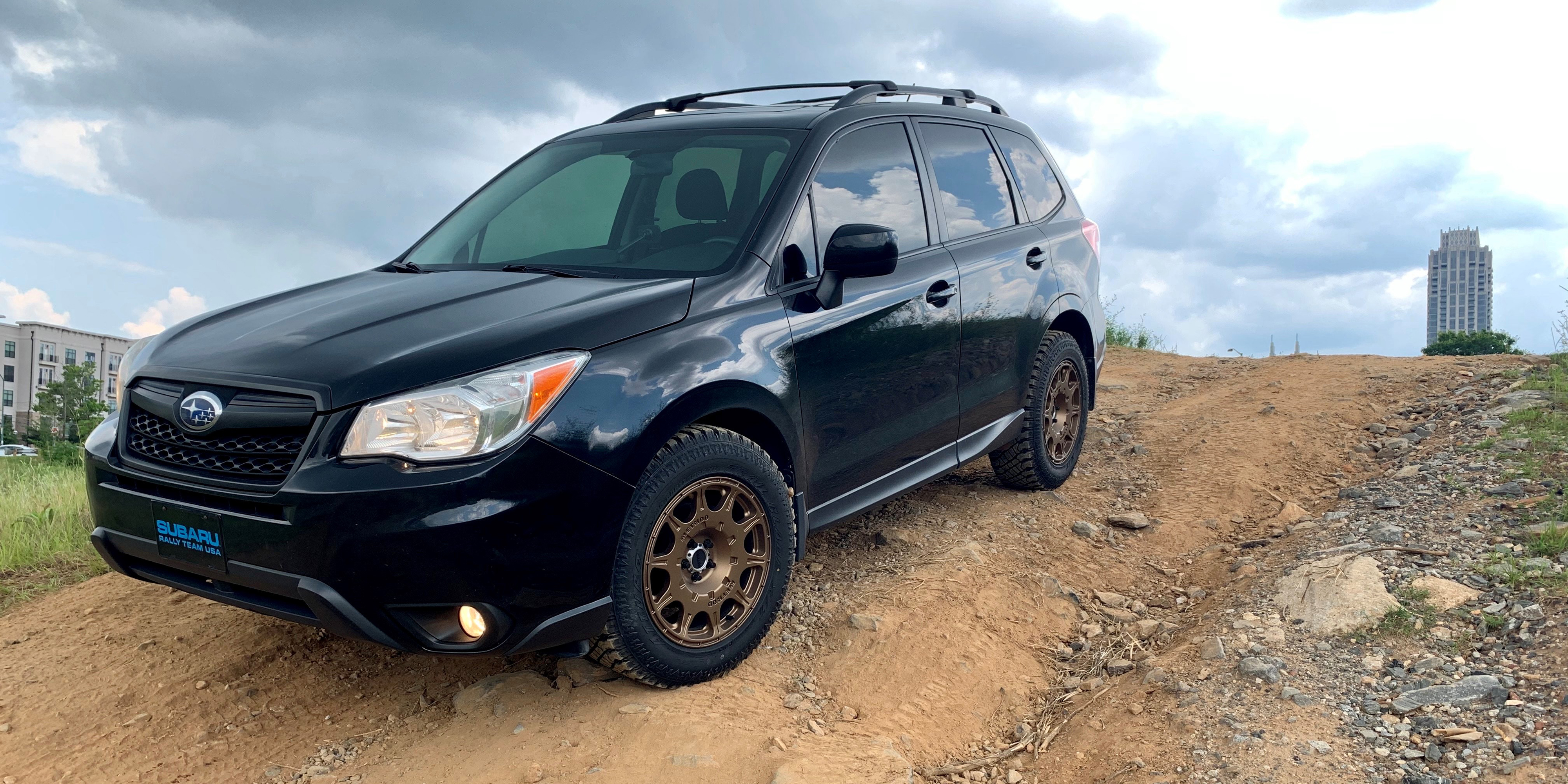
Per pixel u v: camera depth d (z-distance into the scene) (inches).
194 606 162.6
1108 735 117.0
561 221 153.0
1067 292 196.2
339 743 120.8
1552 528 141.9
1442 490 172.9
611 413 109.0
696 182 147.3
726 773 107.1
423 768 112.0
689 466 116.6
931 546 172.7
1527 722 104.2
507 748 113.0
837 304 139.3
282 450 104.5
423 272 149.1
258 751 120.6
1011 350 179.3
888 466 153.5
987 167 187.8
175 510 109.5
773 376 127.5
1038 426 191.6
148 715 129.1
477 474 100.7
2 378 5152.6
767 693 125.6
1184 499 197.5
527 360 106.6
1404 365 285.9
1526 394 220.4
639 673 118.4
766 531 128.3
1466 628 125.1
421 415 101.7
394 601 101.3
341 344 110.3
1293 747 106.7
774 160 147.2
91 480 119.9
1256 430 233.1
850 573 162.7
